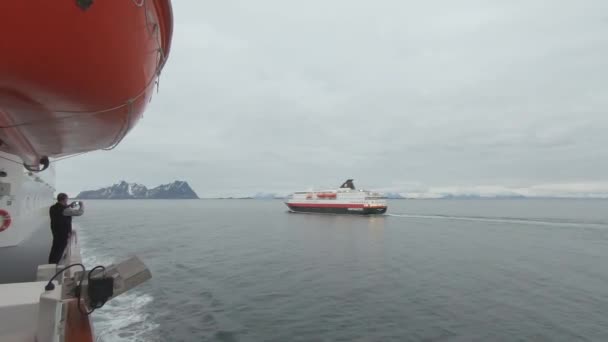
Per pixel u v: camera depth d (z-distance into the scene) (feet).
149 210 458.91
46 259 29.99
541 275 74.74
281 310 50.80
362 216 277.23
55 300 11.73
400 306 52.95
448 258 95.71
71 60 10.75
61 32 9.92
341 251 107.76
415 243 127.54
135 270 14.76
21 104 13.50
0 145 24.59
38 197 62.64
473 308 52.29
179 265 84.28
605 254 103.19
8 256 30.99
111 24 10.96
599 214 330.13
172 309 50.49
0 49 9.46
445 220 244.01
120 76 12.85
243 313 49.39
